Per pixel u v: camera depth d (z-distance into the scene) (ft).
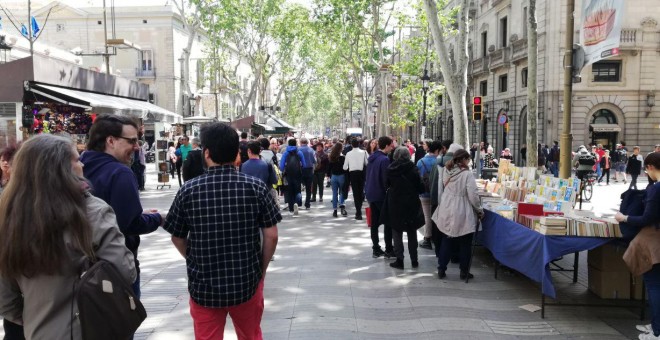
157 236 32.35
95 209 8.13
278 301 19.35
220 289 10.06
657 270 15.10
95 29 142.20
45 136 8.11
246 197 10.18
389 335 16.06
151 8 142.00
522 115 108.47
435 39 47.21
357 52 111.75
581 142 95.14
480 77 129.90
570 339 15.81
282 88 158.61
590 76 94.58
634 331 16.49
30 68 34.65
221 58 131.64
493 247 22.27
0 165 13.53
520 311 18.43
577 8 89.56
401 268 24.44
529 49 38.09
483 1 124.98
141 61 143.95
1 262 7.52
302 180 44.24
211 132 10.18
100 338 7.47
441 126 162.20
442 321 17.30
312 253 27.66
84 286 7.41
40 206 7.52
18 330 9.42
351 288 21.12
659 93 94.07
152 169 101.30
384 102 102.22
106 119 11.16
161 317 17.52
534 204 19.93
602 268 19.44
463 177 21.93
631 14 92.84
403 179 23.94
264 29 121.70
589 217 19.44
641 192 15.60
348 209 44.78
